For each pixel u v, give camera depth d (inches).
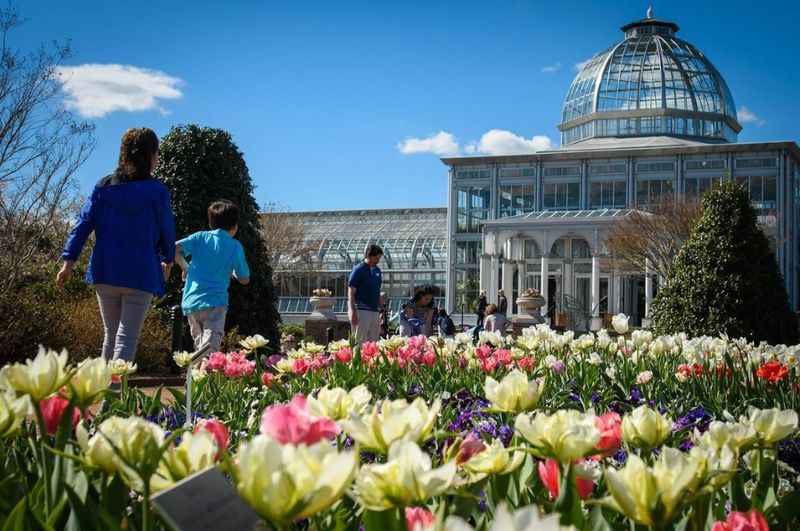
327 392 72.5
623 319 262.5
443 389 202.1
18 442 99.0
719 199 597.3
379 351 237.3
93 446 58.4
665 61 2358.5
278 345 638.5
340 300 2314.2
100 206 229.3
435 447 114.2
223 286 290.7
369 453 114.3
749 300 579.8
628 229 1526.8
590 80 2413.9
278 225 1989.4
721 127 2352.4
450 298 2244.1
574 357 253.3
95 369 74.6
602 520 57.2
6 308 420.8
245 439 126.9
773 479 93.7
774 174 1979.6
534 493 79.0
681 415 176.1
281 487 39.9
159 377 401.4
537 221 1834.4
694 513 59.4
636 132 2336.4
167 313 541.0
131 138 235.6
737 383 207.6
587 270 1994.3
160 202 235.0
